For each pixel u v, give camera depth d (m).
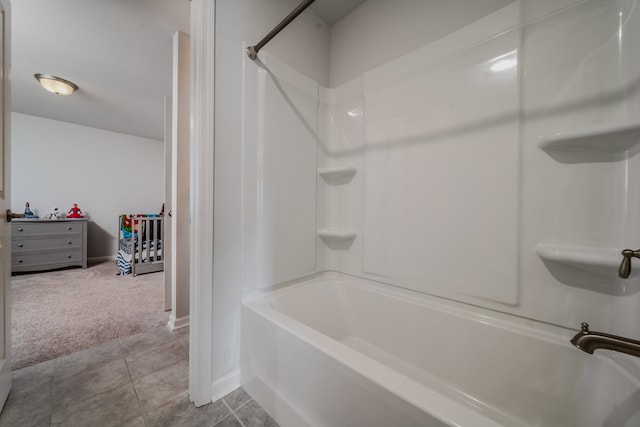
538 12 0.96
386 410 0.66
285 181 1.45
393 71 1.40
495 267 1.07
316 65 1.68
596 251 0.84
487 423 0.54
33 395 1.17
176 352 1.54
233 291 1.23
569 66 0.90
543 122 0.96
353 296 1.53
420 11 1.32
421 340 1.23
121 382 1.27
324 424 0.83
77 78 2.42
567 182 0.92
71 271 3.41
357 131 1.59
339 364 0.78
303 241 1.56
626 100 0.80
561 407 0.86
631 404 0.68
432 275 1.26
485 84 1.09
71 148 3.82
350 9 1.63
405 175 1.36
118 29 1.76
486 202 1.09
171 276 2.11
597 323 0.88
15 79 2.46
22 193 3.49
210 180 1.13
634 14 0.78
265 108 1.33
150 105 3.09
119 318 1.99
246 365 1.21
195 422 1.04
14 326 1.83
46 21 1.66
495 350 1.02
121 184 4.27
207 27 1.11
